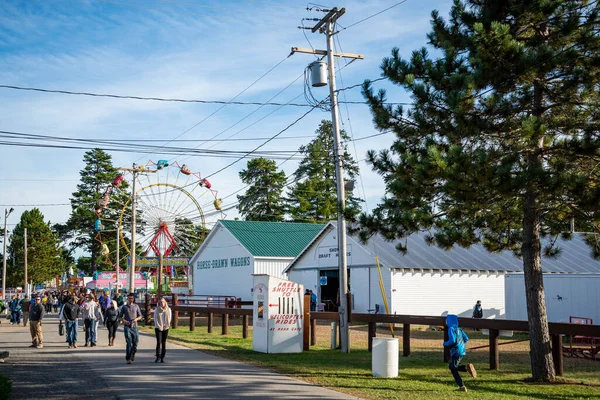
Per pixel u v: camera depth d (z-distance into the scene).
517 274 31.72
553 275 30.45
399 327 34.38
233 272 54.88
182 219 70.31
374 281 37.25
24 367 16.89
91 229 111.75
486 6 14.99
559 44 14.46
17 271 98.00
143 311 40.47
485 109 13.95
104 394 12.64
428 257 37.78
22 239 99.88
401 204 14.80
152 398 12.19
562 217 16.09
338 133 22.03
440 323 18.55
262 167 88.69
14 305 40.41
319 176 84.62
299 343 21.22
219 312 29.41
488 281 38.66
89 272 116.44
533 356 14.91
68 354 20.23
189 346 23.08
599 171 14.34
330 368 16.95
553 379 14.66
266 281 21.02
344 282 21.73
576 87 13.88
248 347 22.95
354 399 12.23
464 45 14.84
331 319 22.75
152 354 20.23
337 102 22.16
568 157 13.91
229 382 14.32
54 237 104.31
